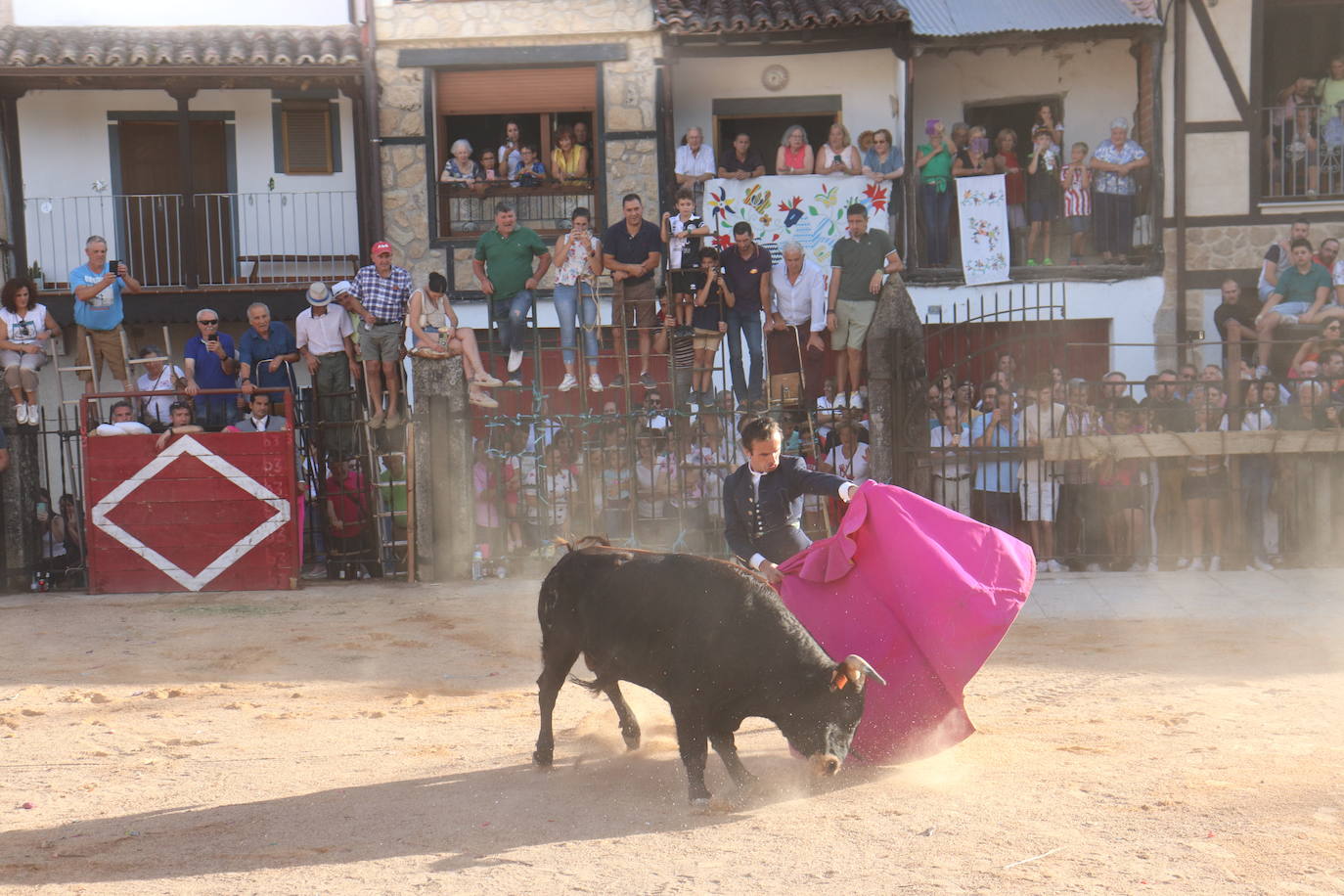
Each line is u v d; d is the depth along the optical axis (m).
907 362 12.84
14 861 5.25
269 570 12.91
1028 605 11.36
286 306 17.00
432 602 12.07
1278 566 12.91
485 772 6.55
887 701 6.19
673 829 5.47
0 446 13.12
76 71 16.02
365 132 16.78
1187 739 6.82
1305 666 8.91
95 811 5.97
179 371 15.36
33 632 10.83
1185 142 16.67
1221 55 16.56
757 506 6.70
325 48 16.47
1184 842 5.02
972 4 16.67
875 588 6.36
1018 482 13.06
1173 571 12.84
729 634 5.64
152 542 12.88
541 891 4.71
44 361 13.61
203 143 17.67
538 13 16.52
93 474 12.85
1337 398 12.94
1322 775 5.97
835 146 16.38
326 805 5.98
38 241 17.27
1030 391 13.51
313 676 9.19
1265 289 15.73
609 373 14.76
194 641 10.41
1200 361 16.73
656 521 13.37
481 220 16.81
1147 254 16.70
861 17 15.73
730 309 13.82
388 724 7.76
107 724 7.79
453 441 13.17
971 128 17.02
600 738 7.26
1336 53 17.38
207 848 5.37
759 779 6.25
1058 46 17.47
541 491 13.34
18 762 6.92
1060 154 16.98
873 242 13.94
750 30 15.95
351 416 13.61
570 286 14.07
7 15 17.02
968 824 5.36
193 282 16.83
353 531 13.62
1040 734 7.07
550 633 6.43
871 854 5.01
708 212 16.31
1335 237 16.77
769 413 13.23
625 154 16.66
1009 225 16.78
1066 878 4.66
